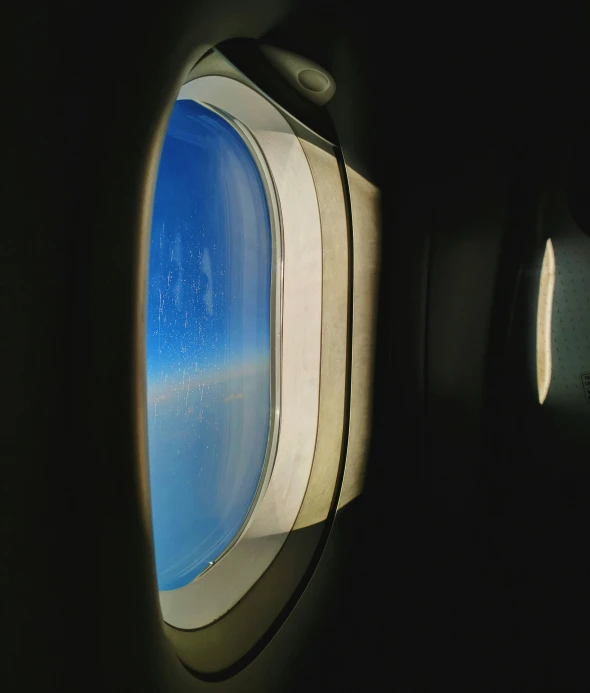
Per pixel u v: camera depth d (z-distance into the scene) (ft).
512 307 1.67
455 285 1.60
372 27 1.22
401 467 1.58
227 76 1.07
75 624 0.70
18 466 0.66
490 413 1.66
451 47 1.44
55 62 0.70
